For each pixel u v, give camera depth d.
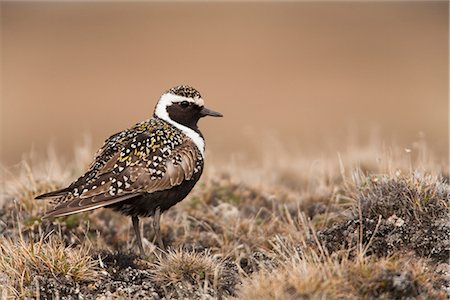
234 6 60.03
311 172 14.36
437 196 9.95
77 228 11.50
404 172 11.80
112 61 47.19
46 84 43.06
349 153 15.59
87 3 61.03
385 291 8.32
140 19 56.56
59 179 12.84
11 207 11.95
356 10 58.19
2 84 42.59
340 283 8.29
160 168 10.14
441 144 21.89
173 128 10.73
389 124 32.00
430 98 38.12
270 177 14.67
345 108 36.81
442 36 51.38
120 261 10.06
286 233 11.10
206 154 14.95
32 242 9.60
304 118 34.69
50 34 53.19
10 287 8.91
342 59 46.56
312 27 53.75
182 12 58.44
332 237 10.00
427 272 8.80
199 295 9.07
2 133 34.31
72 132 34.56
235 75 43.66
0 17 56.09
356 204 10.33
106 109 38.81
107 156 10.23
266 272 9.12
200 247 11.01
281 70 44.53
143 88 42.25
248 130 27.50
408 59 46.50
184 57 47.31
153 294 9.13
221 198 12.84
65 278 9.23
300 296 8.12
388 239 9.57
